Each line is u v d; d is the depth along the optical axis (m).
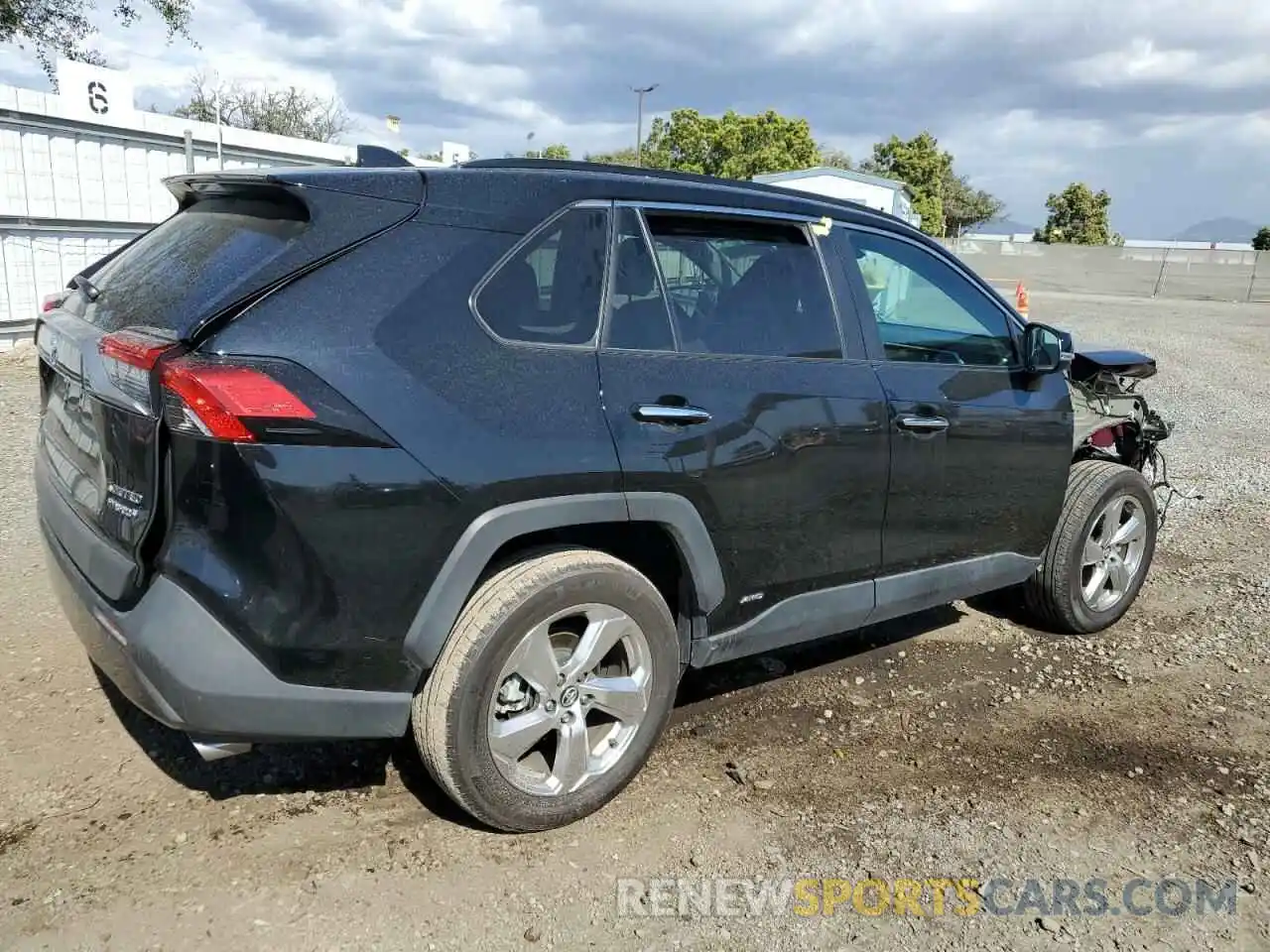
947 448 3.79
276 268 2.55
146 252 3.13
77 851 2.78
